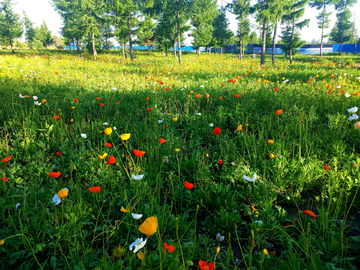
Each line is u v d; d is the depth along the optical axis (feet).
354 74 34.99
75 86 25.02
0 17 111.55
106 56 96.37
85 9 86.48
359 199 7.20
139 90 23.35
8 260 5.38
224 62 81.76
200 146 11.92
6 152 10.22
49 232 5.80
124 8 75.61
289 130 12.60
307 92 21.80
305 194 8.24
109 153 10.32
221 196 7.42
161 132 13.12
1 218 6.47
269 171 8.96
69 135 12.33
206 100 19.04
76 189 7.20
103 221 6.45
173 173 8.89
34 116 14.46
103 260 4.66
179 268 4.77
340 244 5.51
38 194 7.25
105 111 16.28
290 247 5.08
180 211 7.51
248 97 19.63
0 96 18.62
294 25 82.28
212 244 6.17
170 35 93.61
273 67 62.90
